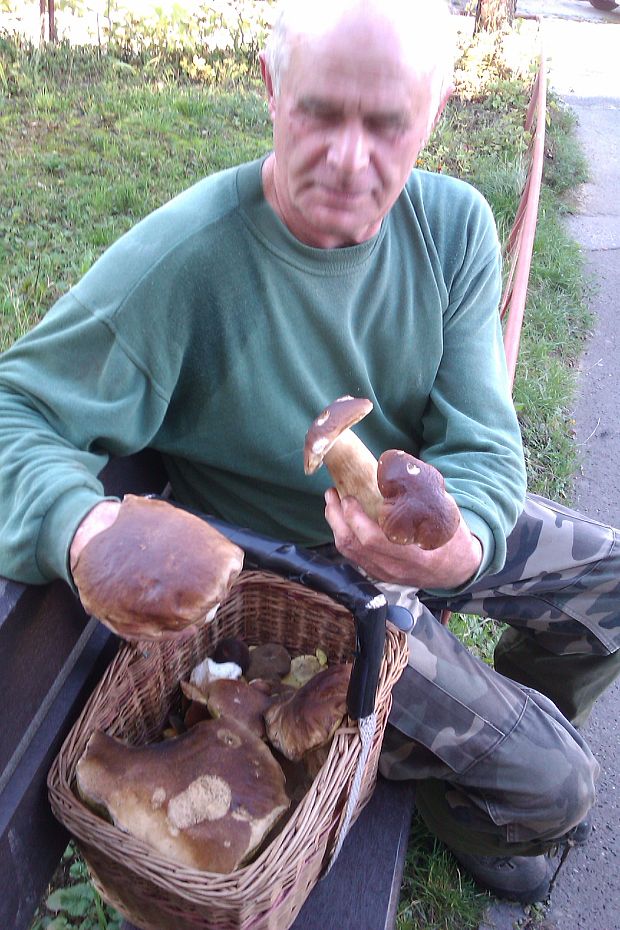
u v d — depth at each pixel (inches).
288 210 56.4
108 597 40.6
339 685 52.9
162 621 40.3
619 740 104.3
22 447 52.2
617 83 397.4
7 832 49.4
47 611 52.9
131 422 58.1
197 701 57.8
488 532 61.9
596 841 91.2
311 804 47.7
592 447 159.8
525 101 298.4
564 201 263.9
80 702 57.7
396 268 64.8
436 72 51.6
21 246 156.9
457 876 83.0
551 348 183.2
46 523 48.1
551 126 304.0
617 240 243.1
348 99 49.4
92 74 270.5
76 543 46.4
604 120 341.1
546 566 77.0
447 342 70.3
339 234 56.3
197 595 40.7
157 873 45.1
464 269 68.8
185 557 41.3
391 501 48.5
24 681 50.9
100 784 48.3
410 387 70.1
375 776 70.2
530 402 160.9
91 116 230.4
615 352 191.2
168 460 71.0
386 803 72.9
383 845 69.9
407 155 53.8
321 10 48.3
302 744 51.6
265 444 63.9
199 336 59.1
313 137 51.4
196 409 63.3
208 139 227.3
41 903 72.4
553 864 87.7
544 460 150.8
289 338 60.9
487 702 66.1
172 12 309.4
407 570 55.4
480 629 111.9
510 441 68.8
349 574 44.6
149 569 40.6
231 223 57.2
